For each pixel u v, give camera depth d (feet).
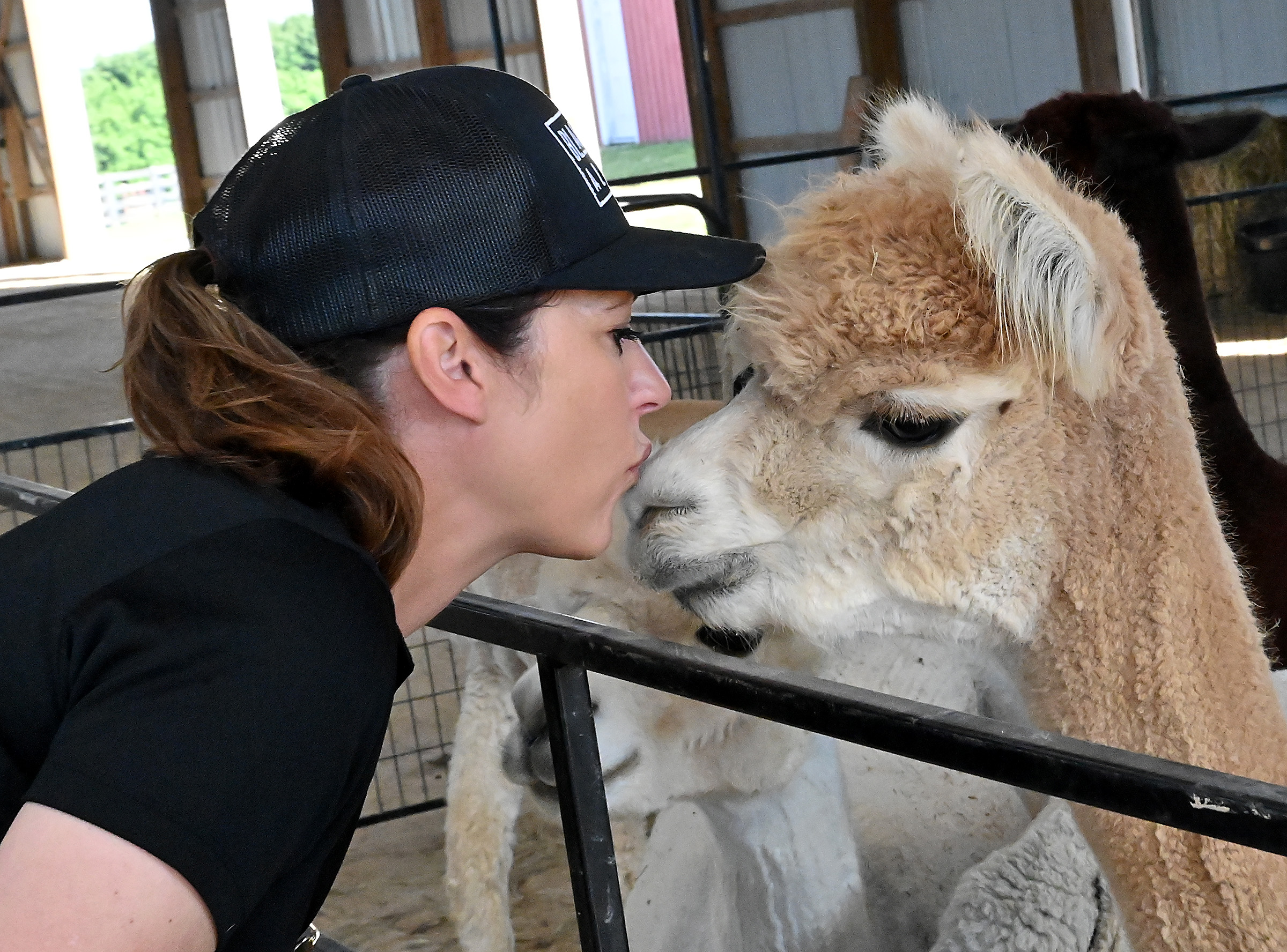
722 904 7.84
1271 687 6.21
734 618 6.64
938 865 8.05
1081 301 5.62
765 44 42.06
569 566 9.04
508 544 3.52
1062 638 6.18
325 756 2.66
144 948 2.38
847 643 7.26
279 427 2.97
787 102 41.88
